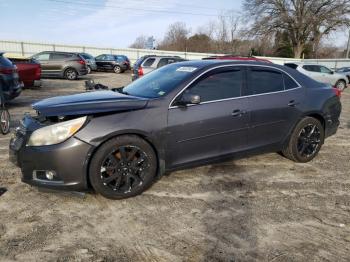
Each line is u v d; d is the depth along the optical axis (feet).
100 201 11.79
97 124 11.10
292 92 15.46
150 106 12.06
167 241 9.55
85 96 13.20
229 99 13.58
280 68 15.56
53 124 11.00
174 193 12.59
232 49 166.20
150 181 12.35
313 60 119.65
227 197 12.42
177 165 12.85
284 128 15.31
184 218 10.82
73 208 11.27
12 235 9.59
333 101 16.96
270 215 11.19
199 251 9.11
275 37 160.66
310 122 16.02
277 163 16.26
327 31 148.66
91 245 9.26
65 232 9.84
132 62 124.16
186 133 12.63
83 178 11.10
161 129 12.09
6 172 14.14
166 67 15.66
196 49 186.70
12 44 102.73
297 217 11.10
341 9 140.67
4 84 27.32
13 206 11.27
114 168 11.53
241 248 9.30
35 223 10.27
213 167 15.34
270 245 9.47
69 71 60.80
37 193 12.26
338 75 60.90
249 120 14.07
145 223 10.48
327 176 14.92
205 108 12.95
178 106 12.44
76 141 10.81
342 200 12.53
